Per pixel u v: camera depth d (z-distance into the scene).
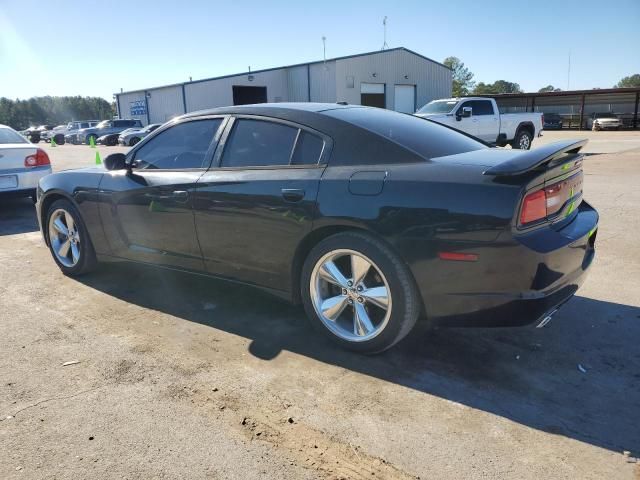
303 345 3.54
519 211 2.77
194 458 2.43
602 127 37.91
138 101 43.84
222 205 3.69
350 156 3.28
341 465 2.37
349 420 2.70
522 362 3.27
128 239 4.43
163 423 2.70
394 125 3.59
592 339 3.56
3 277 5.10
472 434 2.57
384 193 3.05
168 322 3.95
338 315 3.42
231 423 2.69
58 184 4.85
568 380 3.05
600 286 4.52
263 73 37.41
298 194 3.33
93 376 3.18
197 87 38.47
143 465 2.39
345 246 3.21
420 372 3.16
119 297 4.48
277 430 2.63
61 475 2.33
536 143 24.95
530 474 2.29
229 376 3.15
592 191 9.19
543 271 2.83
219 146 3.87
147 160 4.34
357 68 34.75
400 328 3.13
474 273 2.85
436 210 2.90
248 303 4.29
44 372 3.23
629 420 2.67
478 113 16.64
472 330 3.72
